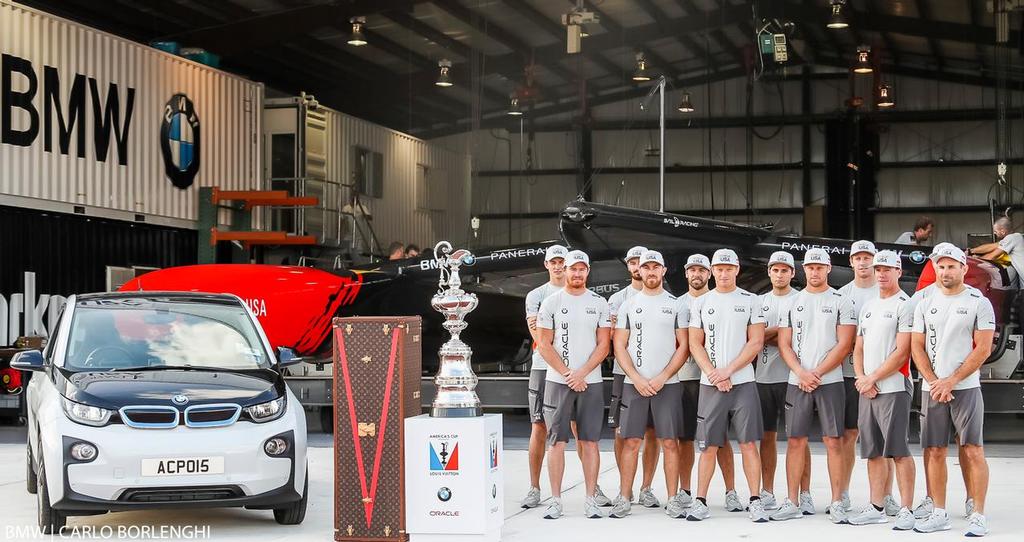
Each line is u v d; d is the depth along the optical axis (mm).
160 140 17469
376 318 6375
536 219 21172
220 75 18906
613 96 20688
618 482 9070
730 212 20031
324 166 20062
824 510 7641
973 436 6715
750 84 19984
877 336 7059
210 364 7141
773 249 12422
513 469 9867
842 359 7246
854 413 7531
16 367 7043
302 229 19375
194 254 18531
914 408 11977
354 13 19141
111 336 7230
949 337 6762
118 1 17828
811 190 19766
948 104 19344
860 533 6738
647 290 7438
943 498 6859
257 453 6438
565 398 7312
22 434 12961
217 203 18344
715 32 20047
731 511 7578
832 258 12312
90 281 16328
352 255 20094
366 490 6324
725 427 7238
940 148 19344
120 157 16641
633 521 7184
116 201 16531
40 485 6637
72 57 15727
